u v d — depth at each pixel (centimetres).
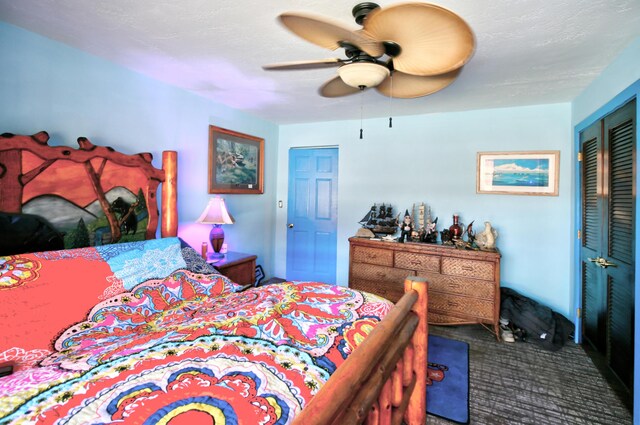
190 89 284
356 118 382
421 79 177
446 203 347
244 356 109
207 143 313
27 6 157
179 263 212
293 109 345
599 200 234
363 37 123
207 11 160
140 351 111
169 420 79
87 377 96
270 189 420
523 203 318
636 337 169
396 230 351
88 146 201
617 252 205
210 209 288
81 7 158
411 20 111
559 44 186
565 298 304
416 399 126
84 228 199
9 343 123
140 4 154
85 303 152
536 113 311
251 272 306
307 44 195
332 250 408
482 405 193
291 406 89
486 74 232
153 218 243
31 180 175
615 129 207
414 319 119
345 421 63
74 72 204
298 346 121
